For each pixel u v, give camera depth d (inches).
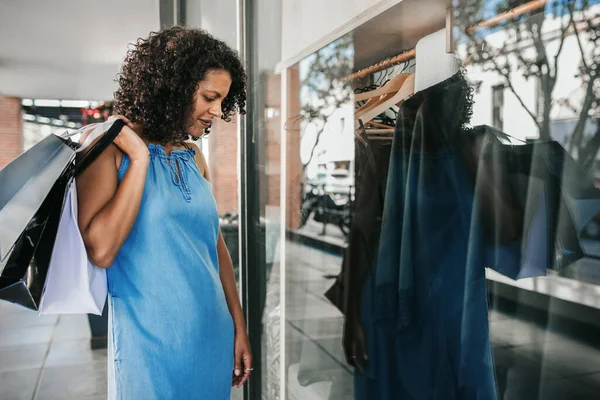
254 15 59.0
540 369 26.4
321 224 48.6
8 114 343.9
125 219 29.7
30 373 101.7
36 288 28.6
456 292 31.8
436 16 32.0
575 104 22.6
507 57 26.1
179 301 32.3
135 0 149.8
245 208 62.9
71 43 200.4
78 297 30.7
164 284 32.0
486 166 28.0
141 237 31.9
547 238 24.9
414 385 36.1
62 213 29.0
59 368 104.4
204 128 35.9
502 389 29.0
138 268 31.8
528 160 25.4
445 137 31.0
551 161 24.1
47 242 28.5
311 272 51.4
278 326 60.1
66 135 30.6
